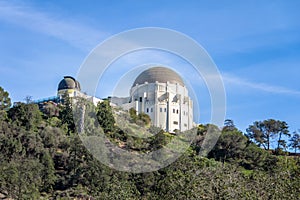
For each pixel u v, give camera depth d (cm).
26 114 7150
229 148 6756
